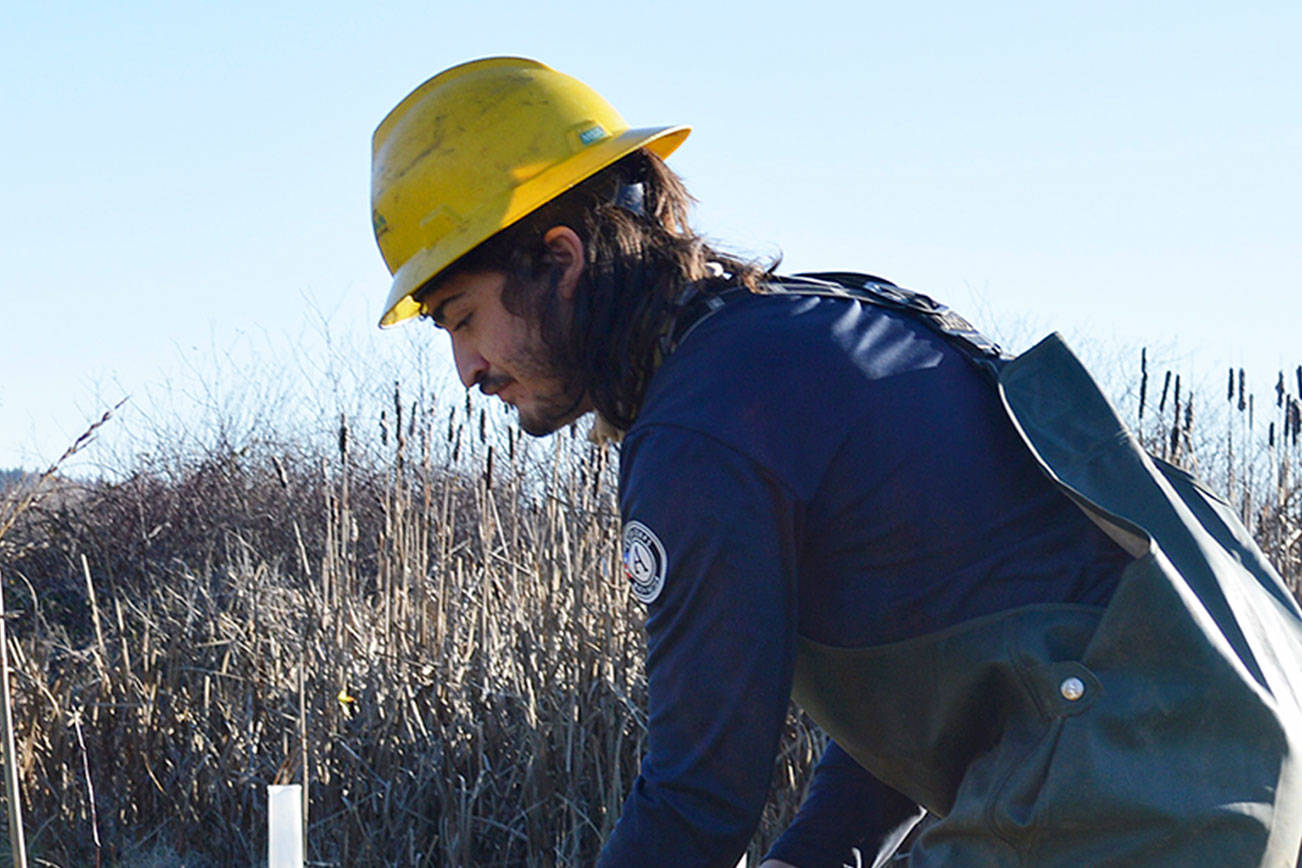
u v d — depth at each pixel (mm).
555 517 5395
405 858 4961
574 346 1751
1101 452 1588
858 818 2115
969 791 1527
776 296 1704
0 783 5387
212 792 5414
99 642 5816
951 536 1559
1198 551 1523
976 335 1772
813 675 1689
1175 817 1382
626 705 4875
